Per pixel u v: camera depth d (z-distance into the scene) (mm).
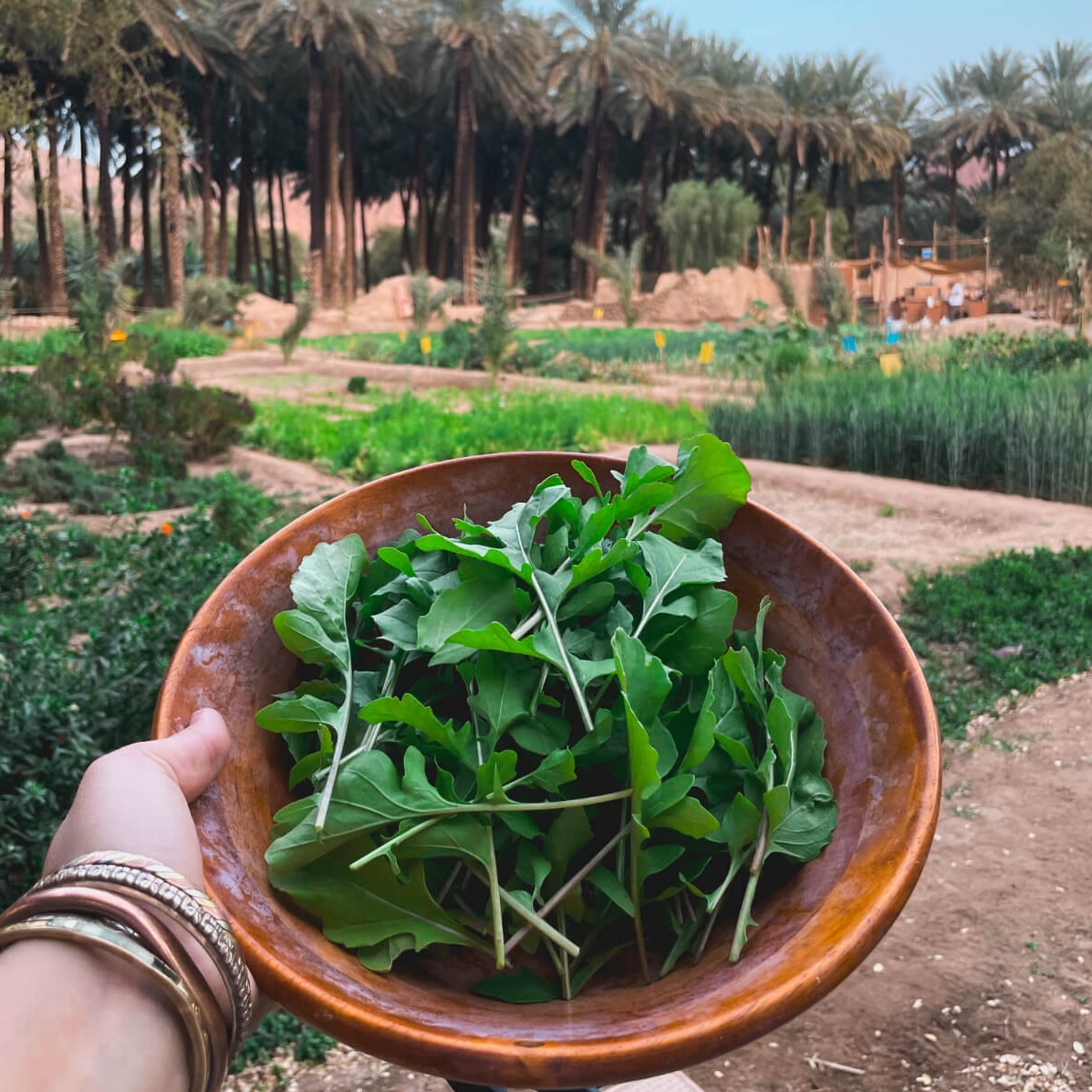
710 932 791
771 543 984
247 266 55562
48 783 2996
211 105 46656
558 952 776
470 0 45125
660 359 23000
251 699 885
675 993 677
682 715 858
